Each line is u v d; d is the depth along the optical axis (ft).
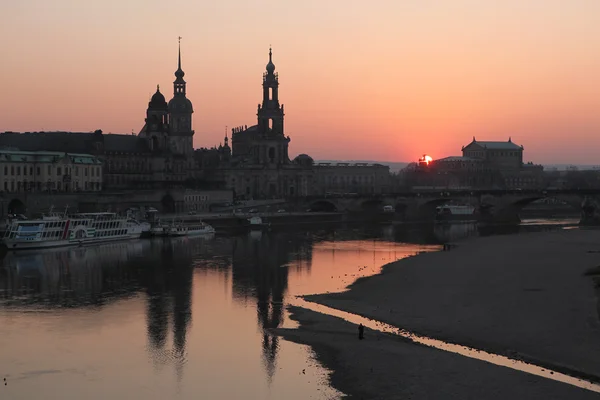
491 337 338.54
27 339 353.72
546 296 417.90
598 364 297.53
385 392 274.77
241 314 405.59
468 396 267.80
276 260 645.10
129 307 426.51
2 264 608.60
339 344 337.93
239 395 277.44
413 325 368.07
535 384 277.44
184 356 324.80
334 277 535.60
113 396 277.85
